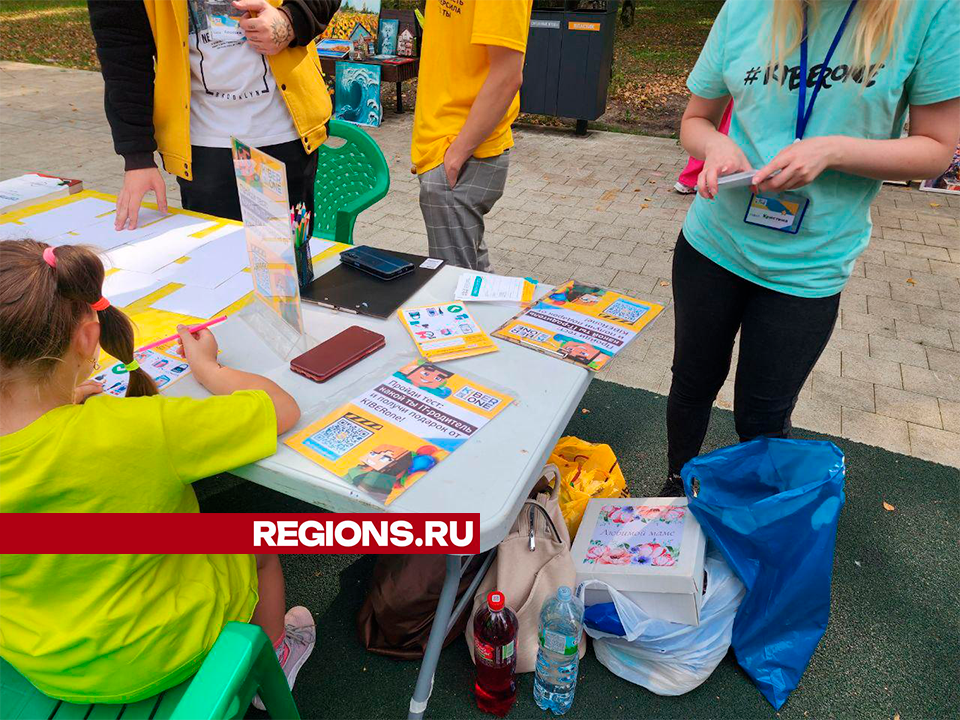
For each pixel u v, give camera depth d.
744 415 1.90
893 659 1.88
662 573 1.69
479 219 2.62
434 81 2.39
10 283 1.00
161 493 1.13
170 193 4.93
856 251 1.61
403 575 1.78
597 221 4.74
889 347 3.33
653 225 4.69
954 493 2.45
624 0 10.93
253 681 1.23
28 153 5.57
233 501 2.43
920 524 2.32
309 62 2.29
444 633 1.44
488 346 1.52
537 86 6.34
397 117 7.03
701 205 1.79
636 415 2.85
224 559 1.35
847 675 1.84
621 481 2.19
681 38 11.05
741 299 1.79
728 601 1.75
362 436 1.25
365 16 6.61
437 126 2.42
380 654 1.88
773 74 1.49
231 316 1.65
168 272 1.86
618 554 1.78
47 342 1.03
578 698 1.78
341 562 2.20
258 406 1.20
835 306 1.69
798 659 1.78
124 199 2.10
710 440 2.70
